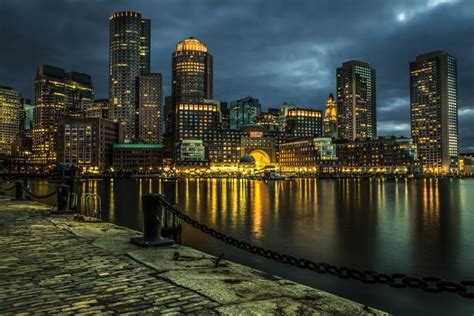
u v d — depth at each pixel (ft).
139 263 33.32
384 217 165.37
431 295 62.44
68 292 25.50
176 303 23.15
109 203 231.71
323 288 66.18
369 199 273.95
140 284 27.07
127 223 140.67
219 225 138.62
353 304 23.06
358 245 102.63
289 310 21.93
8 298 24.44
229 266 31.96
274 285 26.61
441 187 494.18
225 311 21.72
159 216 40.75
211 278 28.12
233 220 152.76
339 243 105.60
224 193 345.10
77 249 39.24
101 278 28.71
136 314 21.53
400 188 458.91
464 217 166.09
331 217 164.25
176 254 34.09
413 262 85.30
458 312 55.21
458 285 21.26
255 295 24.43
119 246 40.52
